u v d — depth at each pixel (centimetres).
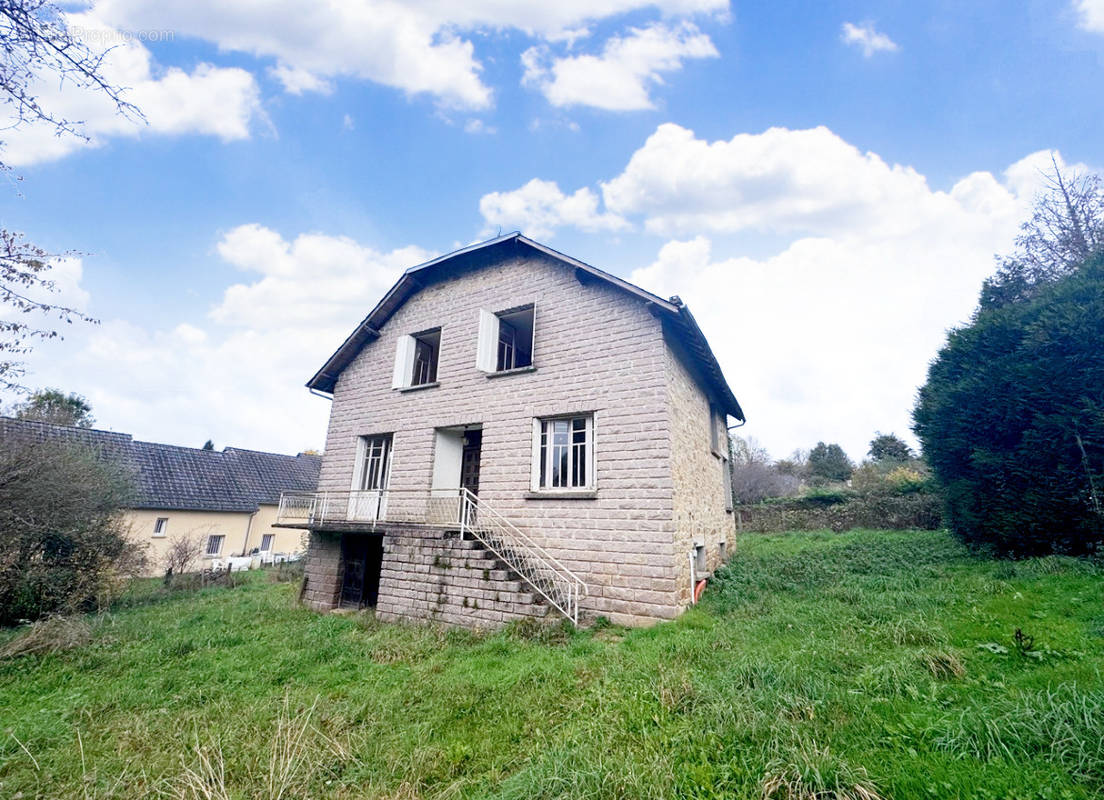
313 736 400
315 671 601
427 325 1171
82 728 455
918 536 1313
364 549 1095
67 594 1051
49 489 1040
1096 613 500
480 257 1127
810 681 402
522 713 433
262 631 834
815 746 301
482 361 998
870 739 318
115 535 1258
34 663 668
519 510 908
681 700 394
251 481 2533
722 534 1241
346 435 1218
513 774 331
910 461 2756
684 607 793
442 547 873
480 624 793
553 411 925
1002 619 529
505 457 954
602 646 623
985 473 870
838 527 1884
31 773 364
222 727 433
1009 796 249
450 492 1053
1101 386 741
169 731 435
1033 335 822
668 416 823
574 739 353
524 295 1037
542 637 691
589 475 872
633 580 776
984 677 397
